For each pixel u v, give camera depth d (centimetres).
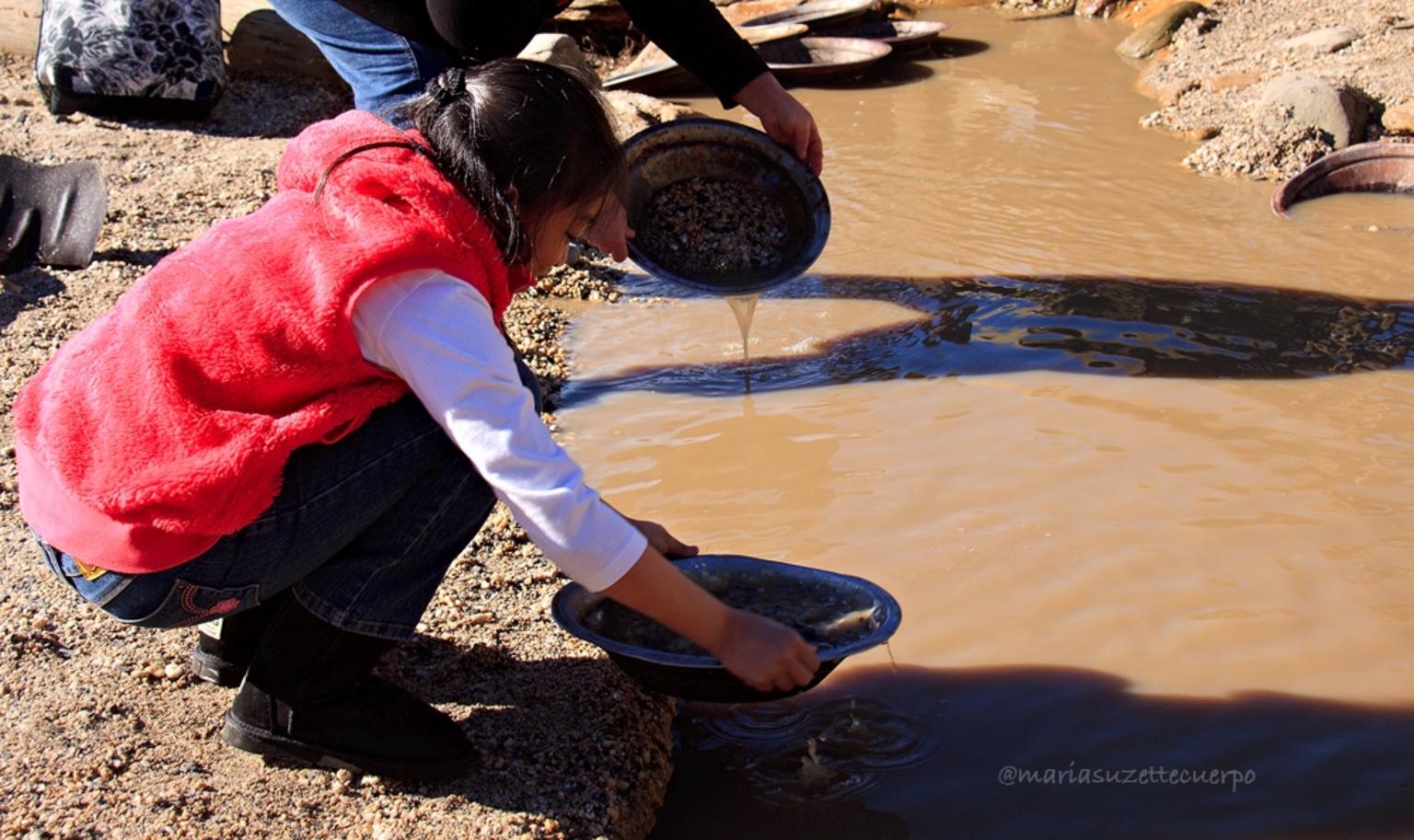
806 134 351
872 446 375
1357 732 259
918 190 592
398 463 201
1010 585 308
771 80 346
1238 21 827
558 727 250
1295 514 333
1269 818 238
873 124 704
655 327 462
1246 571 310
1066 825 238
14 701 245
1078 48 861
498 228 191
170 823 216
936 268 502
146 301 192
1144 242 525
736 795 249
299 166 199
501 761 239
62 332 407
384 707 224
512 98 189
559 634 280
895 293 480
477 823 223
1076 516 335
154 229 490
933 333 447
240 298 186
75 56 604
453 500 210
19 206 462
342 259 181
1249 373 411
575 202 197
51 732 237
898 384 412
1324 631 289
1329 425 378
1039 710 267
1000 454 367
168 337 188
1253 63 746
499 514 327
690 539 330
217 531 189
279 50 696
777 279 356
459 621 282
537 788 234
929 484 353
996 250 518
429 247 183
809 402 403
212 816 220
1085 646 286
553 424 393
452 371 182
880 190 593
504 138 188
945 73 812
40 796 221
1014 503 342
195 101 621
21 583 285
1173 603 300
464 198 189
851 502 345
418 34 293
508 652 272
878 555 321
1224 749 256
